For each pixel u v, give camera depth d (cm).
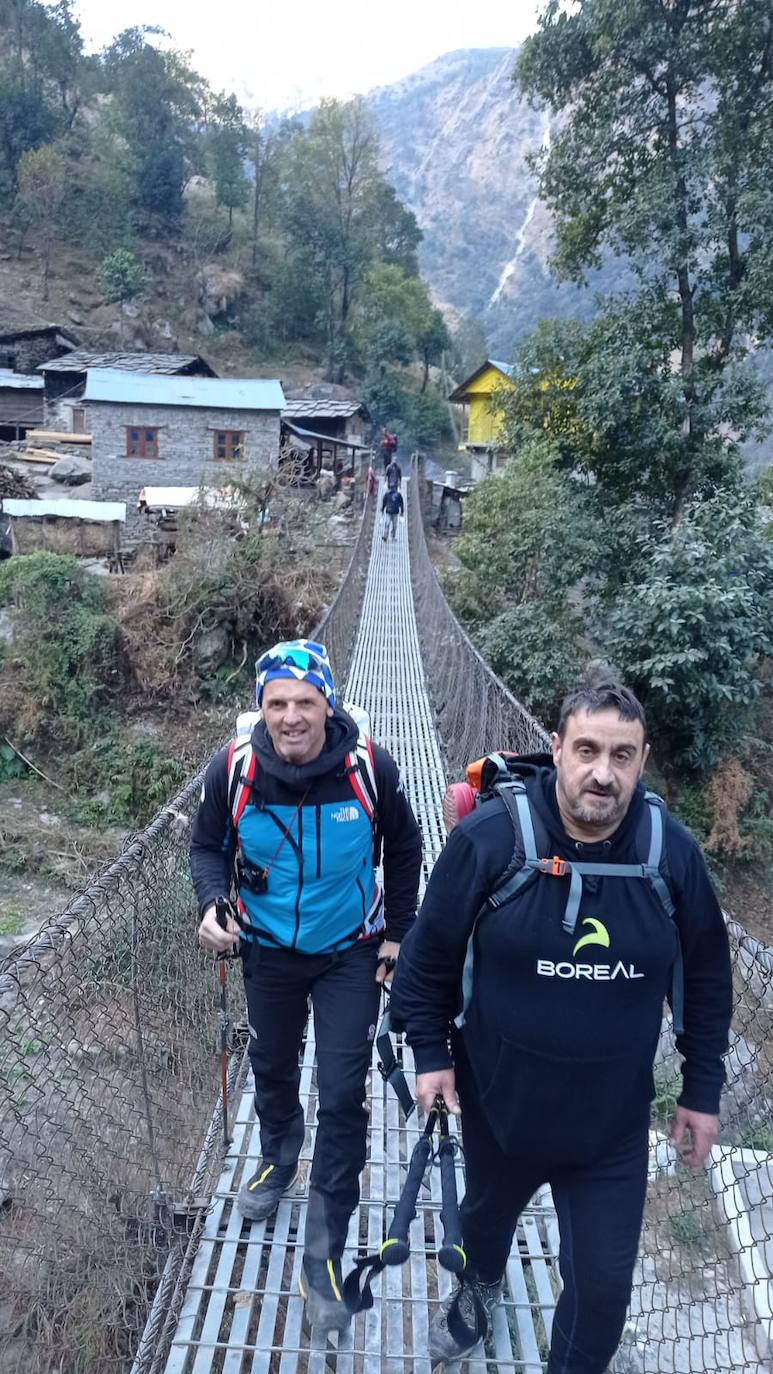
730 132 1306
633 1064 165
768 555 1092
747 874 1172
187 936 291
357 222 5288
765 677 1356
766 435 1368
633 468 1420
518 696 1152
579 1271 169
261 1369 213
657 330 1379
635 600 1122
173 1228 247
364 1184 277
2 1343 228
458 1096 185
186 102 5575
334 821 204
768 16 1223
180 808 275
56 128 5253
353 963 219
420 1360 215
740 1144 211
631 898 160
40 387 2886
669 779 1205
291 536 1334
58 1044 239
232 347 4844
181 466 1994
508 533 1339
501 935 162
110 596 1238
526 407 1514
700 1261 259
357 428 3036
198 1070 295
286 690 194
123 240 4938
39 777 1127
